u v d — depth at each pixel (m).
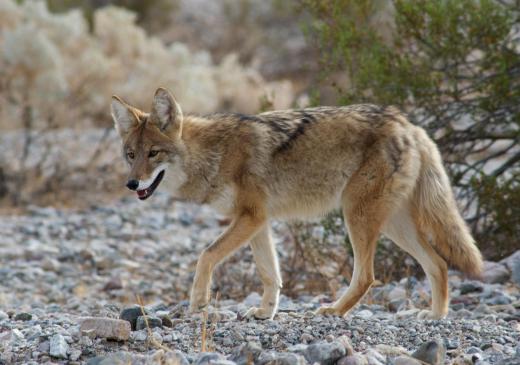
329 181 13.58
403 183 13.30
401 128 13.52
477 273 13.74
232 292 18.23
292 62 53.97
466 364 9.95
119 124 14.15
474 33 18.45
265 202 13.48
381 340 11.12
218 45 58.50
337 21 20.31
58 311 16.59
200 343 11.09
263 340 11.03
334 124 13.58
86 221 26.97
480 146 24.36
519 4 19.28
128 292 19.16
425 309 14.41
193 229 26.62
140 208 28.94
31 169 31.78
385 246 18.33
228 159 13.48
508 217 17.45
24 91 33.06
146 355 10.30
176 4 61.81
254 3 62.41
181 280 20.48
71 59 37.28
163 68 38.12
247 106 43.44
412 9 18.80
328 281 17.72
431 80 18.77
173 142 13.59
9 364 10.48
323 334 11.30
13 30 35.59
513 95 18.41
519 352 9.95
